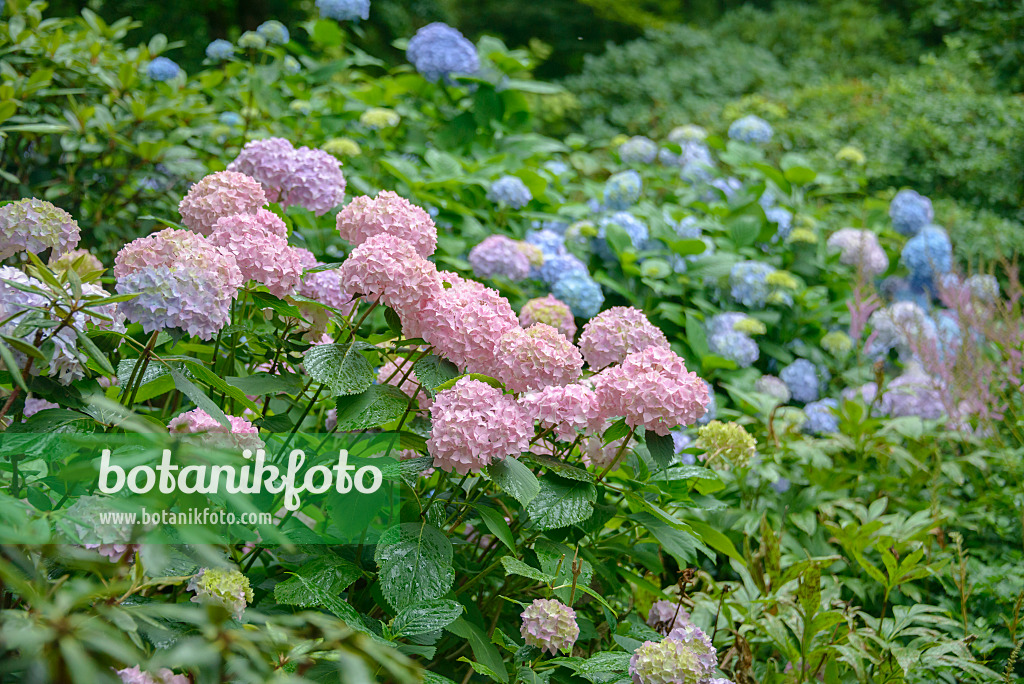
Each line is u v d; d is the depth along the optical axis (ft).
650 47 33.86
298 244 7.39
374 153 12.81
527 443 4.98
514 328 5.32
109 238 10.00
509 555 5.84
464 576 5.98
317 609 5.07
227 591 3.91
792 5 36.63
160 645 3.93
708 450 7.20
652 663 4.85
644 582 6.56
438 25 14.87
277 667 3.62
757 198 15.56
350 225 5.95
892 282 15.90
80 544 3.83
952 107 22.31
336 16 14.92
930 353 10.64
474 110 14.76
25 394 4.69
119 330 5.01
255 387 5.22
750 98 24.90
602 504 6.45
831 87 26.71
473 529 6.57
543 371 5.16
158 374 5.05
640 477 6.55
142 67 12.69
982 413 10.07
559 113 23.80
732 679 6.80
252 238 5.34
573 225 13.35
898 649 6.78
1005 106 21.91
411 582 4.82
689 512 7.73
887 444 10.36
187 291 4.49
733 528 8.88
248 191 6.17
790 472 10.18
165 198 10.58
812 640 7.12
